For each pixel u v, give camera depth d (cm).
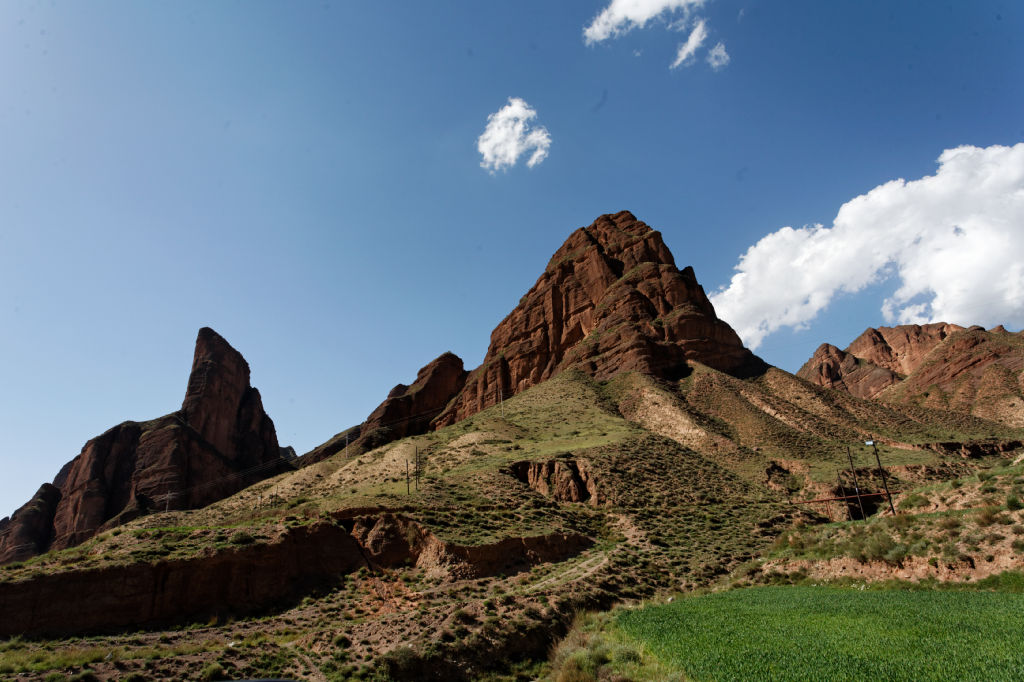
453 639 3384
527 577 4538
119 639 3656
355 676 3094
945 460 7706
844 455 8056
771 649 2428
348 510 5425
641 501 6219
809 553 4256
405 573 4725
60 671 2967
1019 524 3141
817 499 6438
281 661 3319
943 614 2581
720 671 2250
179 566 4234
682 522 5775
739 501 6397
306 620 4044
